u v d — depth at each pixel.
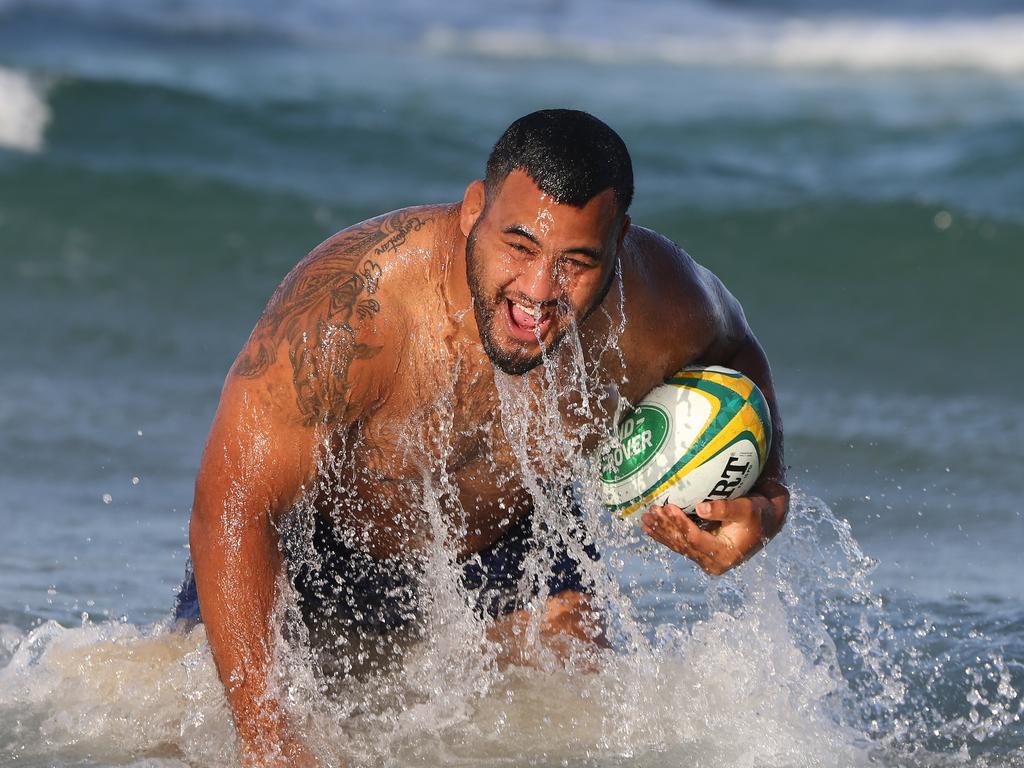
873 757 14.08
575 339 13.24
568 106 68.31
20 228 41.06
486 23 97.62
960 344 37.44
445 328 12.84
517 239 11.76
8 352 33.69
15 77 52.34
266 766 12.51
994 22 107.94
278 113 54.38
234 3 92.44
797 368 35.66
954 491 25.91
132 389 31.88
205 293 39.25
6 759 13.66
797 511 17.33
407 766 13.46
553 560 15.61
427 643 15.57
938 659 16.83
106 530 22.42
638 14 105.44
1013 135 58.00
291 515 13.45
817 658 16.70
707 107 70.94
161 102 53.44
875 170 54.81
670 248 14.52
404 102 65.50
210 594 12.48
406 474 13.75
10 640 17.00
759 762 13.84
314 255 13.18
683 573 19.70
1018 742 14.53
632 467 13.98
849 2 115.50
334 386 12.65
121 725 14.42
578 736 14.20
